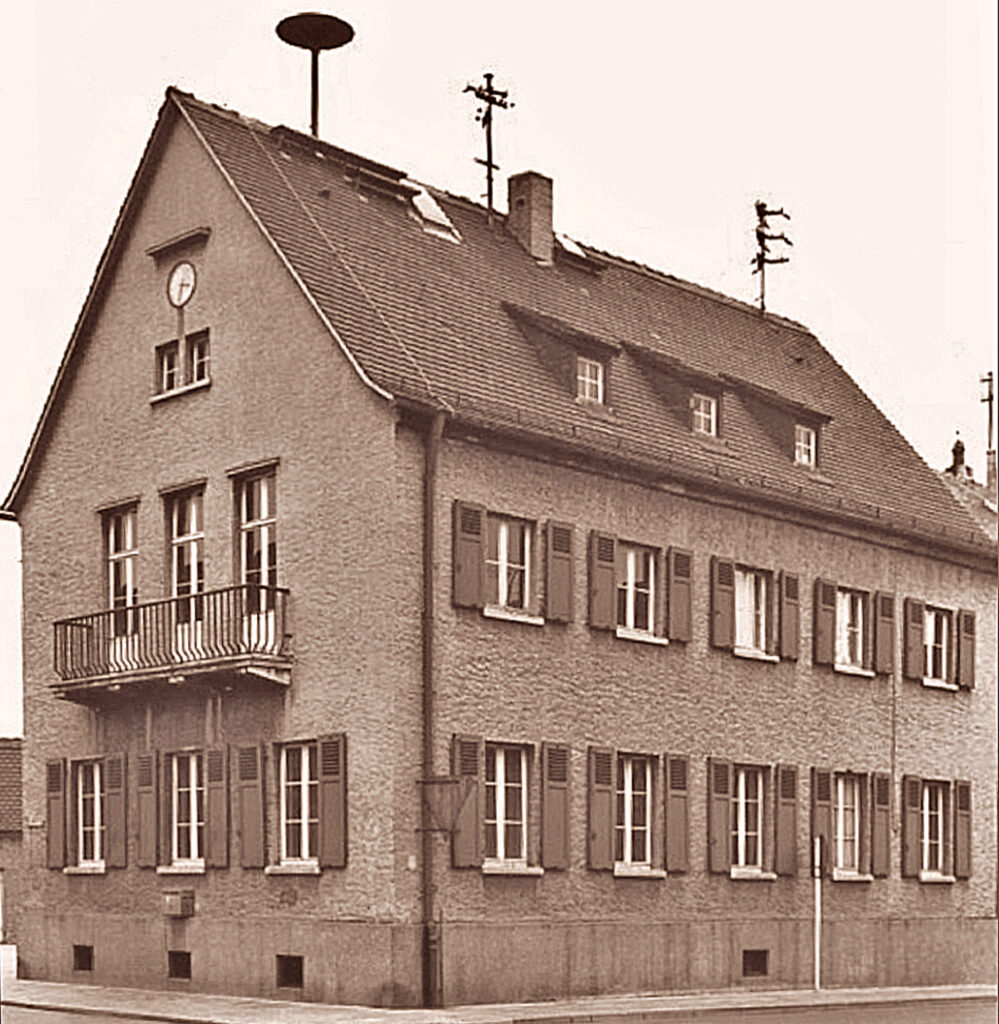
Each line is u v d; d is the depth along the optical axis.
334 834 24.14
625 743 27.03
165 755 27.25
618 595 27.58
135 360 28.52
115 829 27.97
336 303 25.44
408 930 23.52
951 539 34.38
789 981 29.61
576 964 25.70
